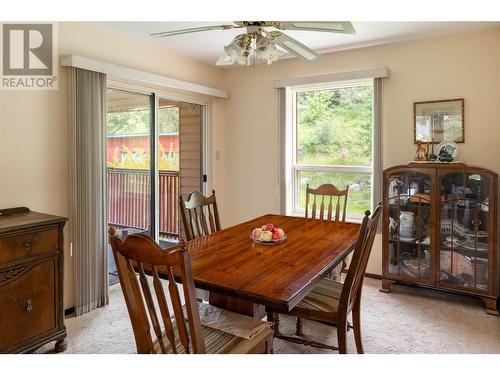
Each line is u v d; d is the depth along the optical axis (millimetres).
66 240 2748
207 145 4391
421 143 3316
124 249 1320
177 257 1218
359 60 3621
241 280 1575
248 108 4375
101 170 2902
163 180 3830
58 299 2260
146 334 1387
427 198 3066
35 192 2572
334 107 3957
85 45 2867
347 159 3904
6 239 1994
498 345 2324
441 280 3020
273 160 4227
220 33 3164
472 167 2865
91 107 2811
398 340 2400
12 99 2434
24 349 2084
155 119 3648
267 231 2189
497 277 2803
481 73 3074
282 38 1979
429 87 3299
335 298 1992
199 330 1321
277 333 2277
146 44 3420
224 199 4602
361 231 1724
